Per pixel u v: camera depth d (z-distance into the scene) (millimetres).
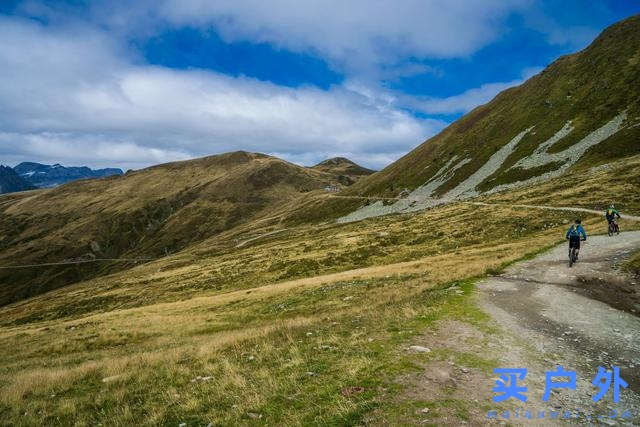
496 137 156875
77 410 13305
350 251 76875
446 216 89250
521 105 166000
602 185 69750
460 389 10141
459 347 13289
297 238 134500
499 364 11766
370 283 39250
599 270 23781
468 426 8398
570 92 140125
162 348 26219
